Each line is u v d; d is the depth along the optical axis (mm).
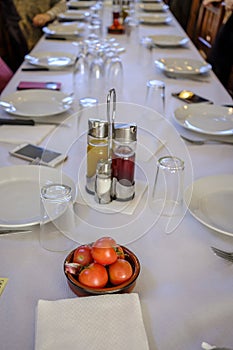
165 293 659
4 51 2703
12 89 1529
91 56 1650
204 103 1432
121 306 591
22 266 699
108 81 1592
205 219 827
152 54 2051
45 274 684
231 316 622
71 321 570
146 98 1397
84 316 576
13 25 2588
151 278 688
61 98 1414
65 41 2213
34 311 612
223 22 2430
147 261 725
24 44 2646
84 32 2404
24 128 1205
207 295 659
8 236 765
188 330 595
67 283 663
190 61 1868
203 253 750
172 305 637
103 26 2596
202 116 1347
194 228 813
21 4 2760
